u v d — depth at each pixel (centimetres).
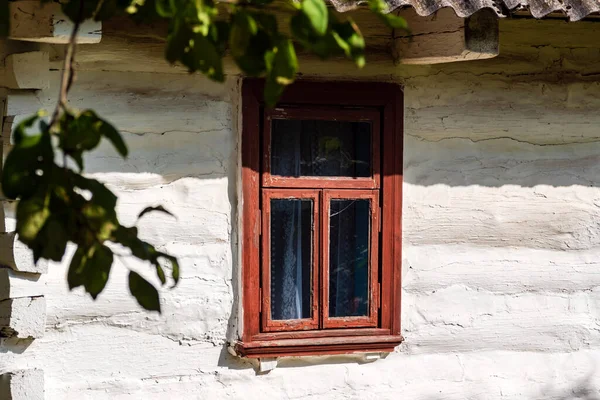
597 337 543
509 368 532
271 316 491
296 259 495
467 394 525
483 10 449
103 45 455
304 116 491
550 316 539
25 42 438
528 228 533
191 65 261
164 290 471
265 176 484
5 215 432
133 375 467
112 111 459
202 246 478
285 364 493
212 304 480
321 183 493
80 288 455
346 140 503
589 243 544
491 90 523
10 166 252
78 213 262
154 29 462
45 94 443
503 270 530
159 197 468
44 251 262
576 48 539
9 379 437
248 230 480
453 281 521
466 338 525
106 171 458
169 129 470
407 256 513
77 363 457
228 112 480
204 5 261
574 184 540
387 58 499
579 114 539
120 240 270
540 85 532
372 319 505
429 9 419
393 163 505
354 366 505
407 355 515
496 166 526
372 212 503
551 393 539
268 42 267
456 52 455
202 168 476
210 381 481
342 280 504
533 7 432
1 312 437
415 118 510
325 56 270
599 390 544
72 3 283
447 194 518
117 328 464
